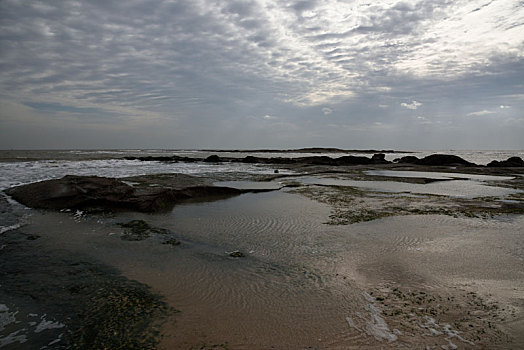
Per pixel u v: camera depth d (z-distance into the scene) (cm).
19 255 819
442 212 1378
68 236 988
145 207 1384
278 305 593
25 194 1462
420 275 725
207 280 699
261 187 2172
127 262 793
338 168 4122
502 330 510
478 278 709
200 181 2427
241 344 477
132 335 496
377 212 1388
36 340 482
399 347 471
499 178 2930
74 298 608
